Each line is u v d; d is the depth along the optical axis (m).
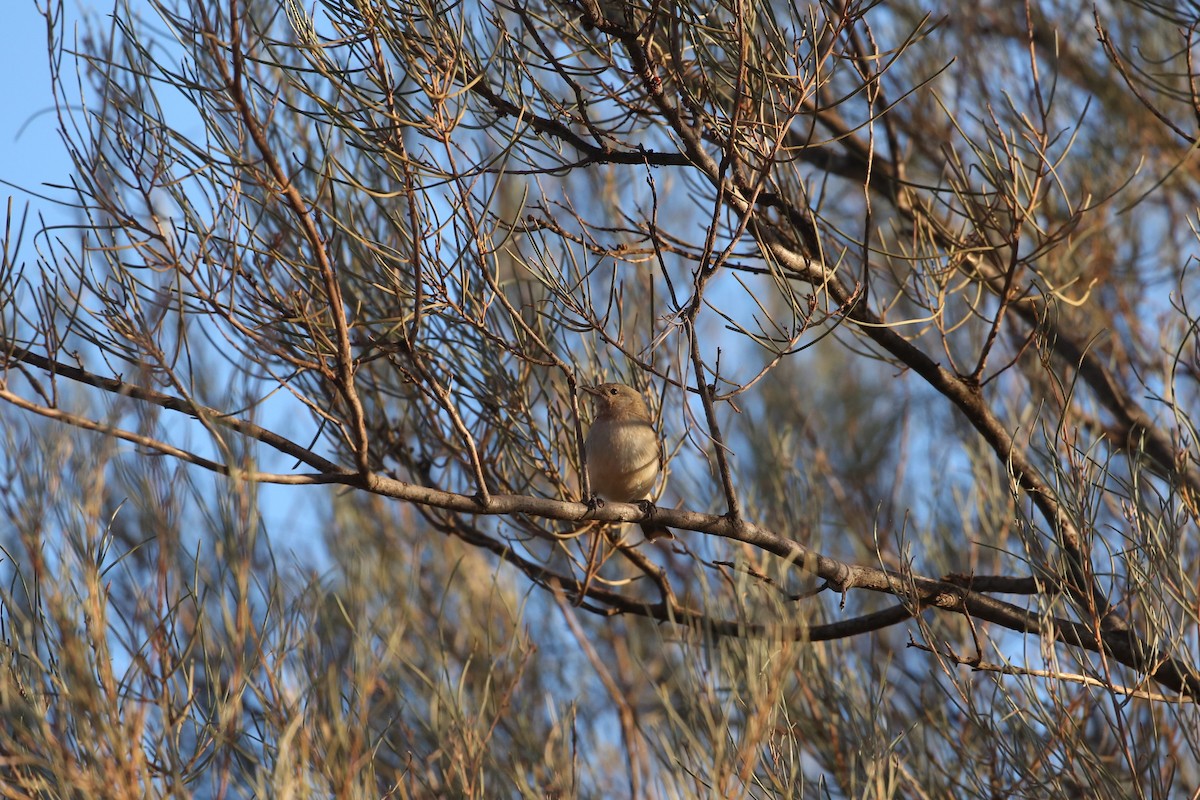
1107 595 7.30
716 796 5.13
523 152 7.79
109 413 5.73
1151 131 10.82
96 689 5.18
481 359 9.03
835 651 8.45
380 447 9.45
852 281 9.15
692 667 5.46
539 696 7.46
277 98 6.57
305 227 5.98
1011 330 10.59
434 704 6.07
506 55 7.57
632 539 10.98
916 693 8.88
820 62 7.33
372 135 6.64
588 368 9.86
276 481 6.47
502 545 9.46
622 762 7.08
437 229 6.75
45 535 5.28
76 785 5.03
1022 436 9.16
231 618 5.32
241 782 5.50
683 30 7.70
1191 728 6.40
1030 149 9.98
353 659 5.83
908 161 11.12
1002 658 6.82
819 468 11.91
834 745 7.90
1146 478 7.44
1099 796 6.26
